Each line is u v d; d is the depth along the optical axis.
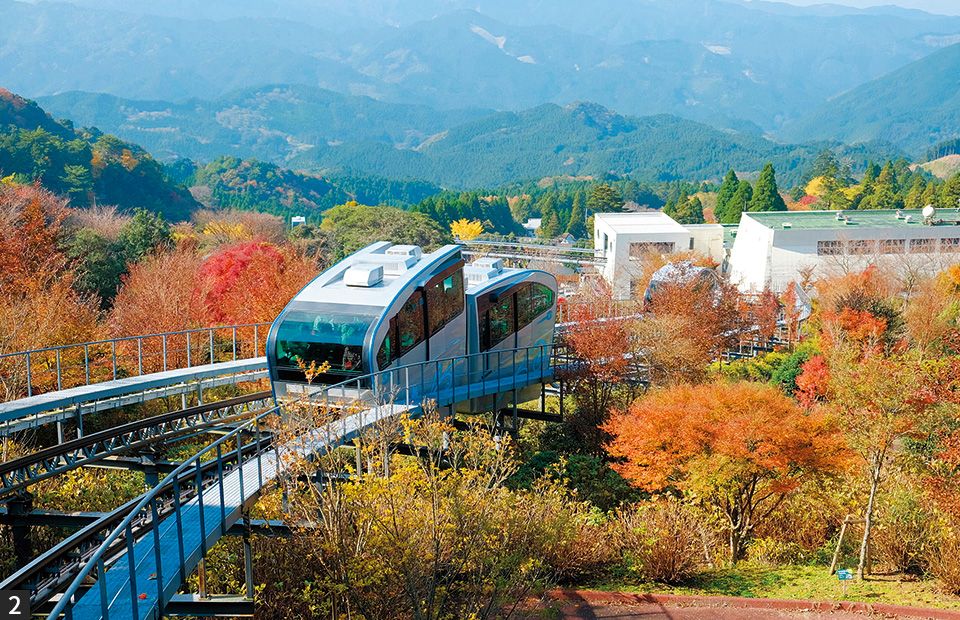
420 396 20.80
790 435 17.31
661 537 16.88
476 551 13.14
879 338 31.61
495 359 25.05
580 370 25.47
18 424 16.78
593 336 25.42
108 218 64.06
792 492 20.47
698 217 142.62
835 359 28.06
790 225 60.09
